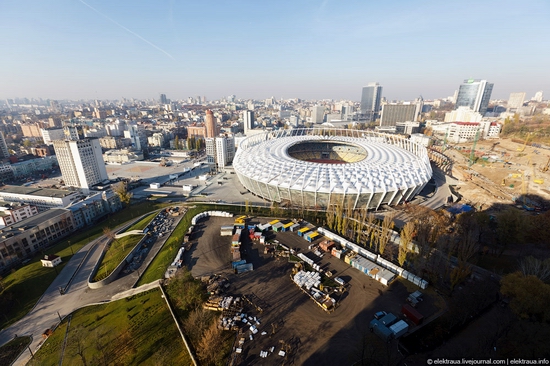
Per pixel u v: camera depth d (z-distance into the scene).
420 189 166.50
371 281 93.31
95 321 88.00
